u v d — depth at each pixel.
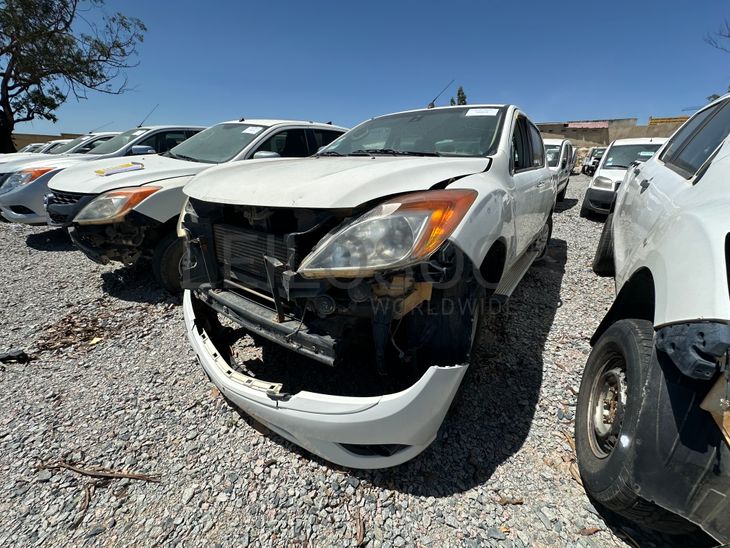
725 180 1.52
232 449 1.99
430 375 1.56
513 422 2.08
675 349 1.16
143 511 1.67
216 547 1.51
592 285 3.95
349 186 1.58
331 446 1.66
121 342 3.04
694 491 1.13
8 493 1.76
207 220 2.01
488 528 1.55
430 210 1.53
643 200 2.47
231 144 4.81
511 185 2.42
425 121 3.05
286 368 2.45
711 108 2.57
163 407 2.31
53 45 17.23
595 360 1.81
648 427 1.23
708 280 1.17
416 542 1.51
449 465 1.84
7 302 3.78
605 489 1.43
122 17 18.22
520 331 2.98
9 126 18.19
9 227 6.85
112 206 3.36
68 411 2.29
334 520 1.61
